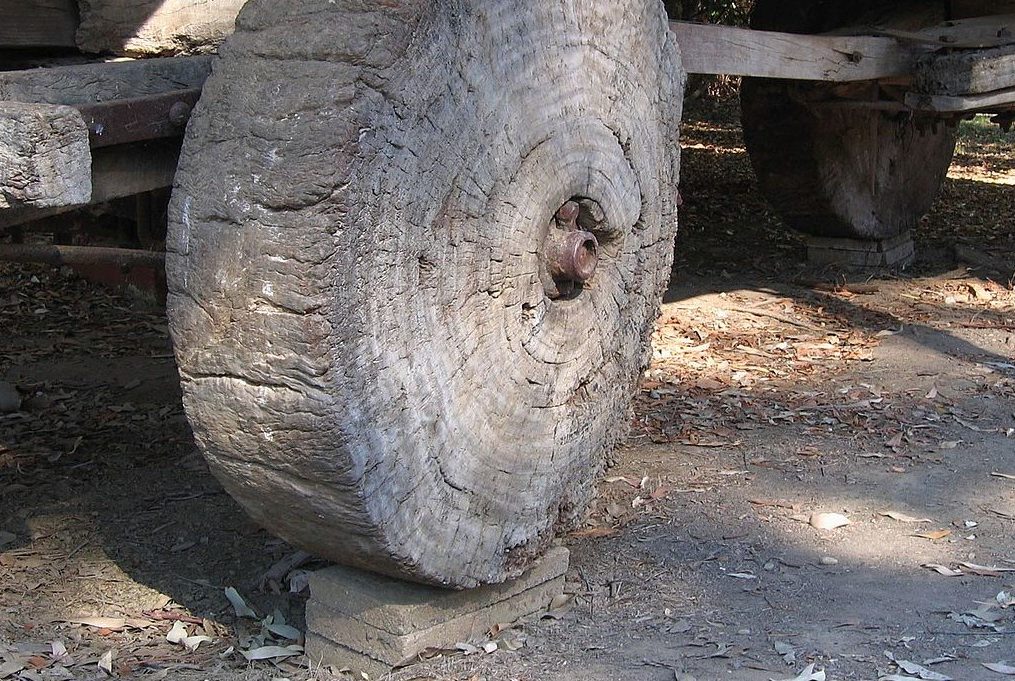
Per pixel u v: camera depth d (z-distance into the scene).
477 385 3.65
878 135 9.43
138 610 4.28
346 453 3.17
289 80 3.15
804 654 3.78
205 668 3.83
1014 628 3.97
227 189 3.17
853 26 8.67
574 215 3.96
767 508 5.19
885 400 6.70
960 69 7.57
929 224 11.97
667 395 6.79
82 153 3.04
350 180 3.07
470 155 3.49
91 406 6.57
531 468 3.93
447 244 3.46
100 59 4.80
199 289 3.22
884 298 8.97
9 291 8.88
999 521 5.03
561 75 3.83
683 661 3.75
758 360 7.49
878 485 5.45
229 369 3.21
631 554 4.70
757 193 13.32
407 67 3.21
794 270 9.84
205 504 5.24
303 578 4.32
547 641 3.93
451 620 3.83
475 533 3.72
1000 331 8.11
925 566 4.55
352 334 3.14
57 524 5.02
